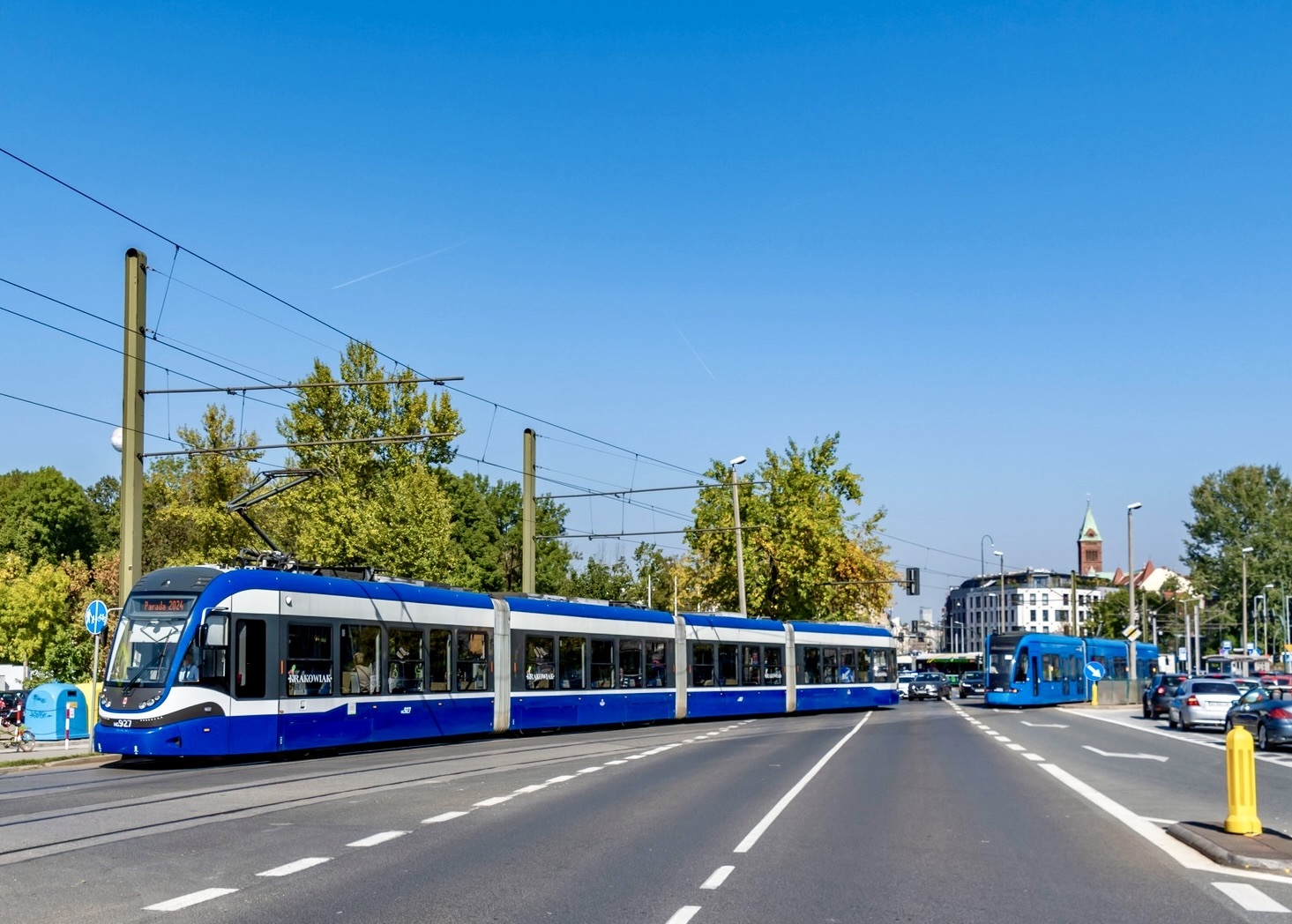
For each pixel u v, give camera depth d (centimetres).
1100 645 6372
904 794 1744
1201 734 3603
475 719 3000
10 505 8562
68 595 6241
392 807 1552
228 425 5747
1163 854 1199
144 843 1227
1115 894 988
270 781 1894
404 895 959
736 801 1636
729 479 6316
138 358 2562
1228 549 11362
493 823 1393
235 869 1072
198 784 1850
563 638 3372
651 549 8962
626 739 3098
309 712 2453
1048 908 929
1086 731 3634
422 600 2852
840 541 6384
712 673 4094
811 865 1117
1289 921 888
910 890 995
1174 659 7525
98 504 10738
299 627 2458
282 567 2583
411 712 2769
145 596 2303
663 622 3862
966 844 1260
